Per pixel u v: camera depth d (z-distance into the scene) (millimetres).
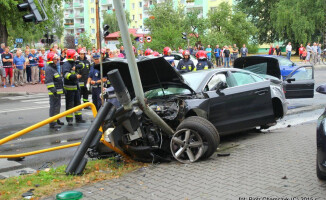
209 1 61719
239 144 7250
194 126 5898
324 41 42000
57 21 79750
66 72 9867
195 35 33094
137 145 6285
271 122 8000
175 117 6199
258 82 7891
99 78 10320
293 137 7699
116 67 6281
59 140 8266
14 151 7301
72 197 3662
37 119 10945
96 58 10133
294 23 39781
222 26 39812
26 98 15922
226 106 6992
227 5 40344
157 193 4617
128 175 5402
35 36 64188
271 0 47594
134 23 76438
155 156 6012
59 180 5133
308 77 12219
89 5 83438
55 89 9602
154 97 6773
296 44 46375
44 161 6613
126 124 5801
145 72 6141
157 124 5965
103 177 5289
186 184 4926
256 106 7598
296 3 41188
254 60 11008
